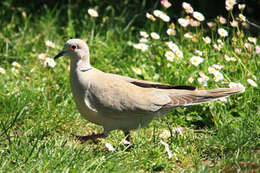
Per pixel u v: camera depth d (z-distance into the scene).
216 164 8.59
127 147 8.77
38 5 16.73
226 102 10.21
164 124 10.49
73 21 15.25
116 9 16.30
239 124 9.78
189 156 9.02
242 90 9.38
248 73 10.94
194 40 11.70
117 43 13.89
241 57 11.60
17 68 12.71
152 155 8.77
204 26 14.52
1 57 13.10
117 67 12.71
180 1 15.46
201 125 10.50
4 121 9.99
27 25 14.79
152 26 13.92
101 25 14.34
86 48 9.12
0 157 8.23
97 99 8.82
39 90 11.32
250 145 8.91
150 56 12.62
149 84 9.32
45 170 7.96
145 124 9.30
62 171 7.79
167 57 11.01
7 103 10.45
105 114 8.95
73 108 10.82
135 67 12.12
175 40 13.07
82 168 7.94
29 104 10.55
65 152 8.44
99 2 16.50
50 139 9.27
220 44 11.41
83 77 8.98
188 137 9.55
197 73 11.33
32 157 8.30
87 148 9.30
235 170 7.99
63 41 14.20
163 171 8.48
